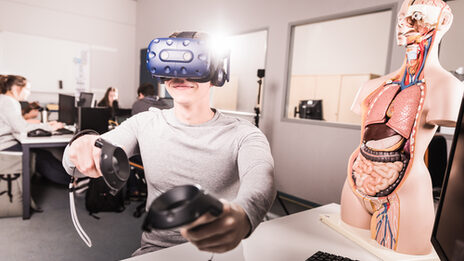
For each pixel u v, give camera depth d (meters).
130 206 2.75
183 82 0.62
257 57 4.70
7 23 4.70
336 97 3.70
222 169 0.79
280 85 3.35
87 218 2.43
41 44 5.01
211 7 4.25
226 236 0.35
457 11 2.83
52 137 2.43
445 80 0.67
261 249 0.76
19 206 2.32
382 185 0.73
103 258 1.86
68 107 3.04
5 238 2.01
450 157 0.60
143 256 0.69
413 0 0.73
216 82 0.68
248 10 3.71
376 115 0.78
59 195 2.91
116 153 0.51
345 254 0.75
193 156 0.79
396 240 0.72
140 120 0.87
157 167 0.81
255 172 0.59
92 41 5.52
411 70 0.73
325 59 4.85
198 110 0.78
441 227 0.60
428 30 0.69
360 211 0.84
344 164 2.81
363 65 4.46
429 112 0.67
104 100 4.35
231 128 0.81
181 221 0.28
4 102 2.37
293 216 0.98
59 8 5.11
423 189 0.69
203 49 0.51
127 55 5.97
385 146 0.74
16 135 2.40
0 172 2.22
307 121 3.10
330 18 2.88
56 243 2.00
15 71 4.83
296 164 3.22
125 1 5.80
